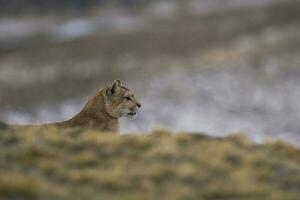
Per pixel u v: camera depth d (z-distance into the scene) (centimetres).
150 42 9944
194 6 14850
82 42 10856
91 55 9644
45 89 7625
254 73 6806
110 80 7562
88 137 1252
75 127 1369
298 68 6900
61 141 1233
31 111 6250
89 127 1428
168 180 1075
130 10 16038
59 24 15112
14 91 7756
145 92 6350
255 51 7975
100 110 1446
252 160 1189
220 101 5884
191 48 9094
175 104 5847
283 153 1327
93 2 17262
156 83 6681
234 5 13288
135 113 1491
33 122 5519
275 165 1196
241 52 7994
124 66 8344
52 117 5859
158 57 8744
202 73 6956
